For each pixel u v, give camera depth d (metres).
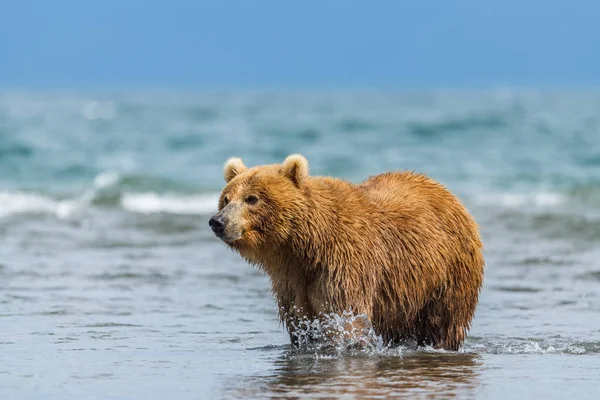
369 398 20.33
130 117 174.25
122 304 32.84
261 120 159.00
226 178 26.27
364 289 24.53
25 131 127.56
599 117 169.00
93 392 20.86
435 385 21.61
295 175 24.38
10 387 21.31
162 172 90.62
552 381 22.09
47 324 29.27
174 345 26.52
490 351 26.09
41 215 59.31
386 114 183.00
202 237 50.41
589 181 86.62
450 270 26.33
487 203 70.25
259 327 29.36
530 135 127.56
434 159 100.88
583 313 31.92
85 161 97.44
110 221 56.19
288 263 24.58
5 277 37.81
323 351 24.86
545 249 46.34
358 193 25.27
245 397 20.39
